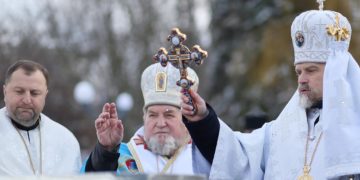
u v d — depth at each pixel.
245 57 27.17
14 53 28.19
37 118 9.62
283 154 8.81
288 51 26.42
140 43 40.56
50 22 34.03
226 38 28.02
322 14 8.73
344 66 8.38
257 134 9.11
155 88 9.25
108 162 8.77
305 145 8.72
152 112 9.25
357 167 8.14
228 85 27.48
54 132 9.82
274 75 26.22
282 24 26.64
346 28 8.69
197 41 39.81
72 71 34.41
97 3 39.91
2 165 9.42
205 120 8.71
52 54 32.62
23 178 5.57
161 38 40.88
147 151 9.32
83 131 31.42
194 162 9.14
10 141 9.52
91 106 31.67
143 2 40.94
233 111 26.58
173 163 9.16
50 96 31.45
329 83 8.35
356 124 8.26
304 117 8.81
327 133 8.25
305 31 8.70
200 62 8.38
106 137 8.70
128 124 34.25
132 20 40.78
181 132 9.25
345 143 8.18
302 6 26.52
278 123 9.02
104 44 39.66
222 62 27.84
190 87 8.52
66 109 31.62
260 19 27.11
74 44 37.00
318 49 8.64
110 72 39.38
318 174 8.55
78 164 9.82
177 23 40.59
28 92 9.45
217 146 8.76
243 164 8.90
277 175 8.77
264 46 26.69
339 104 8.26
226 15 27.97
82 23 39.12
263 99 26.05
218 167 8.77
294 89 25.94
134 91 38.94
